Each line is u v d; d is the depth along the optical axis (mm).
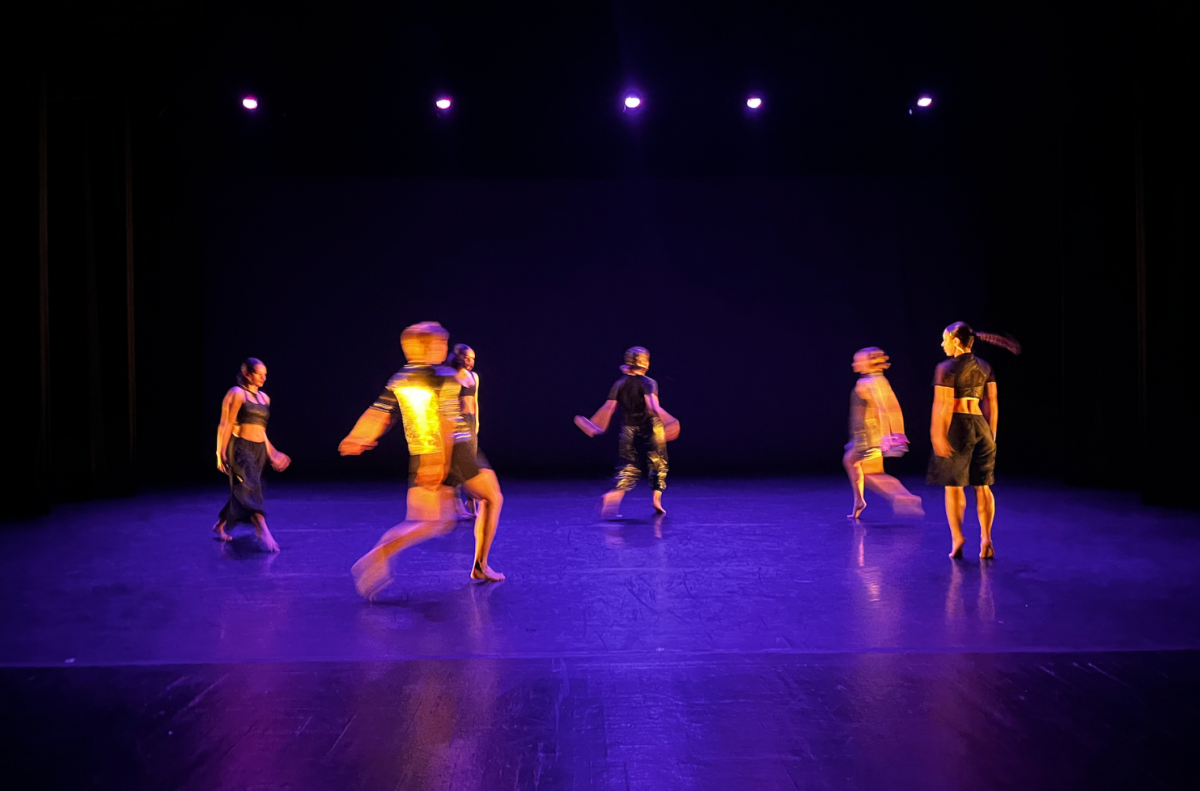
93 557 5965
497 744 2816
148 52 9961
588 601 4691
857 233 12305
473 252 12234
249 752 2756
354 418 12117
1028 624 4168
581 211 12305
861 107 11359
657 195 12305
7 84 8031
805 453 12367
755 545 6297
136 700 3207
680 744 2811
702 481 10406
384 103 11203
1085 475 9680
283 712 3088
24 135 8000
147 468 11016
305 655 3750
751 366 12344
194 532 7031
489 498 5074
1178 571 5320
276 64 10672
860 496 7543
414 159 11609
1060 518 7418
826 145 11719
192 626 4215
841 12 9992
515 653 3768
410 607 4586
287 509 8336
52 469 9156
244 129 11320
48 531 7082
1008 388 12016
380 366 12148
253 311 12016
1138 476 9359
